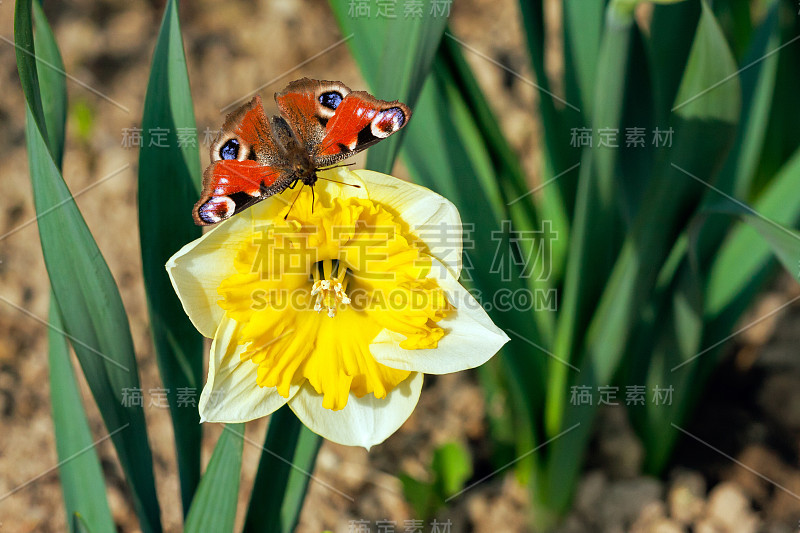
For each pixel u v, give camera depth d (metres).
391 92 0.56
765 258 0.66
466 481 0.74
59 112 0.59
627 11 0.56
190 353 0.58
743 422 0.73
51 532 0.71
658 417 0.69
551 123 0.67
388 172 0.57
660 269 0.61
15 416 0.76
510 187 0.67
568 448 0.67
